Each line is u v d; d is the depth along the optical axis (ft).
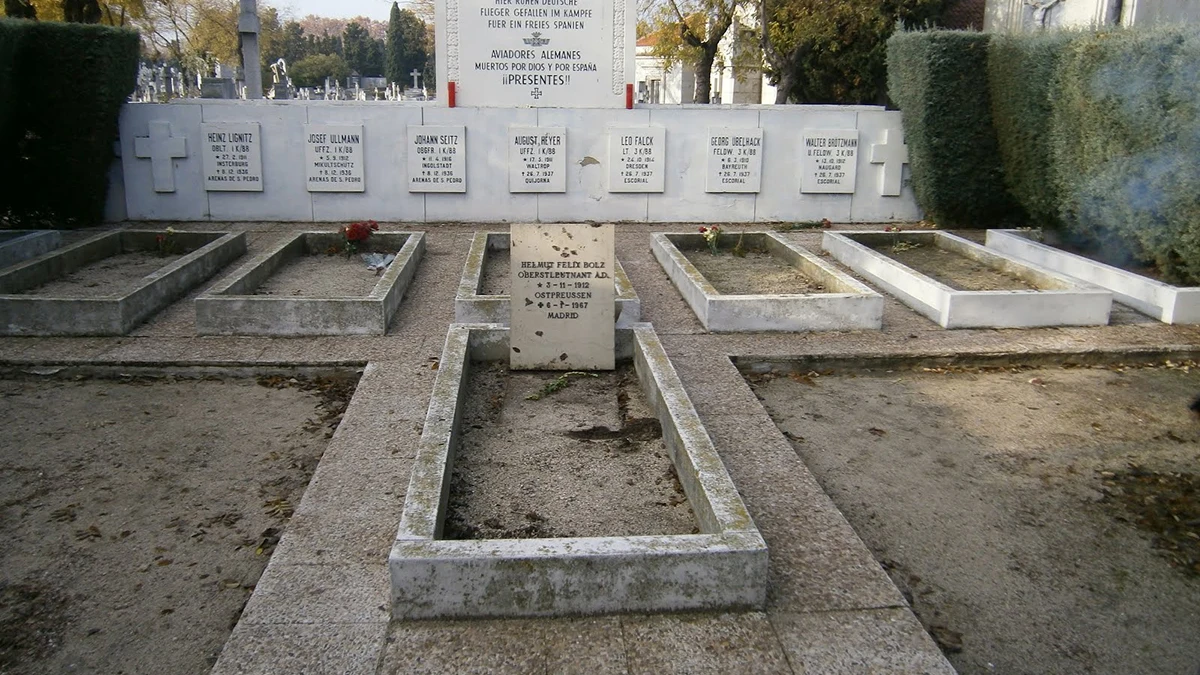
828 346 23.20
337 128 40.04
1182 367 22.84
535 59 40.40
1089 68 29.63
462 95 40.50
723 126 41.22
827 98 66.95
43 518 14.65
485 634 11.06
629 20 40.29
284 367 21.52
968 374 22.29
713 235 35.14
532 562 11.18
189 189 40.29
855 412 19.72
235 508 15.11
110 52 37.37
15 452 17.10
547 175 41.06
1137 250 29.48
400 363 21.44
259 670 10.43
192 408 19.52
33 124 36.55
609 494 15.08
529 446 17.04
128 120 39.29
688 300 27.37
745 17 81.05
